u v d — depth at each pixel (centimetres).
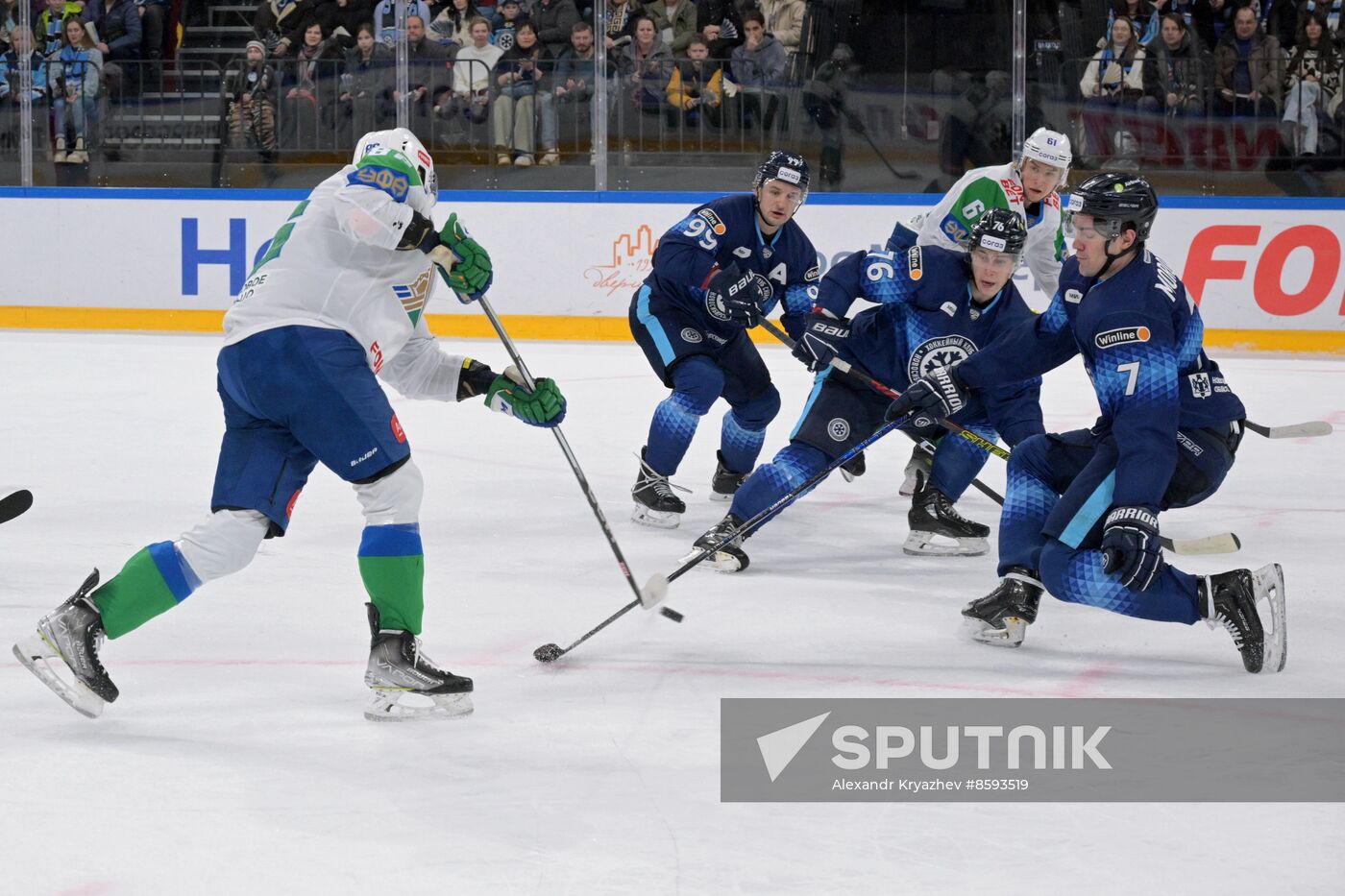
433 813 775
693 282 1552
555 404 1023
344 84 3509
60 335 3416
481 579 1330
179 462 1917
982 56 3356
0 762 848
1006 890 684
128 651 1082
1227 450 1090
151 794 798
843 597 1285
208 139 3559
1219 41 3281
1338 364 3055
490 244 3406
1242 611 1027
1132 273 1032
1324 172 3272
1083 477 1048
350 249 938
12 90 3562
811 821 768
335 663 1062
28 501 1062
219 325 3494
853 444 1381
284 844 732
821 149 3419
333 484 1770
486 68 3453
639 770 843
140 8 3653
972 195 1555
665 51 3434
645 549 1473
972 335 1395
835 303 1396
